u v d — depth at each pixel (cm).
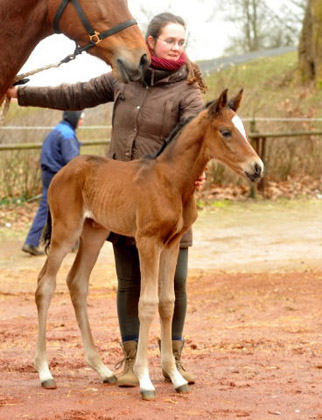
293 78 3288
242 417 488
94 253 591
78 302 587
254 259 1211
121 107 591
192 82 584
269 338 753
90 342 586
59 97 614
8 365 650
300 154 1884
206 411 500
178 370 577
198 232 1423
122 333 585
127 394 546
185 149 539
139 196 538
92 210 570
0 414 492
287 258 1215
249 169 524
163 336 552
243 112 1881
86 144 1606
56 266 575
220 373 612
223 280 1069
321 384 572
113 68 549
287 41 5331
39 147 1561
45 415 489
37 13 557
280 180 1858
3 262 1200
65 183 576
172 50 578
